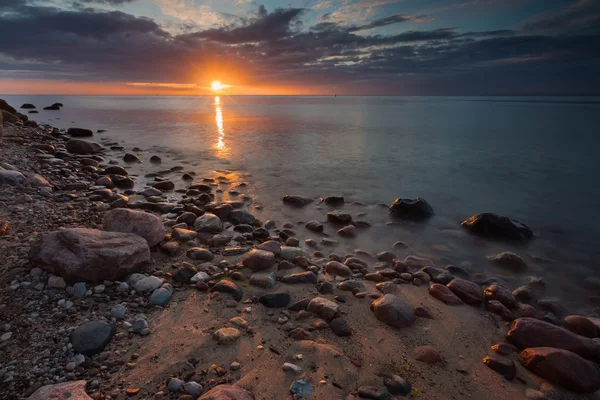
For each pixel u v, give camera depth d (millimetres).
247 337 3535
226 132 26359
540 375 3205
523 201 9992
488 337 3828
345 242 6820
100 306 3848
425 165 14820
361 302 4391
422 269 5492
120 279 4398
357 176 12805
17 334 3279
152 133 25156
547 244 7102
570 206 9555
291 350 3365
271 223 7477
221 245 6094
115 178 10398
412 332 3814
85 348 3129
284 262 5320
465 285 4805
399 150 18547
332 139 22828
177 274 4664
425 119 42344
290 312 4055
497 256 6285
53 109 54500
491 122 37312
